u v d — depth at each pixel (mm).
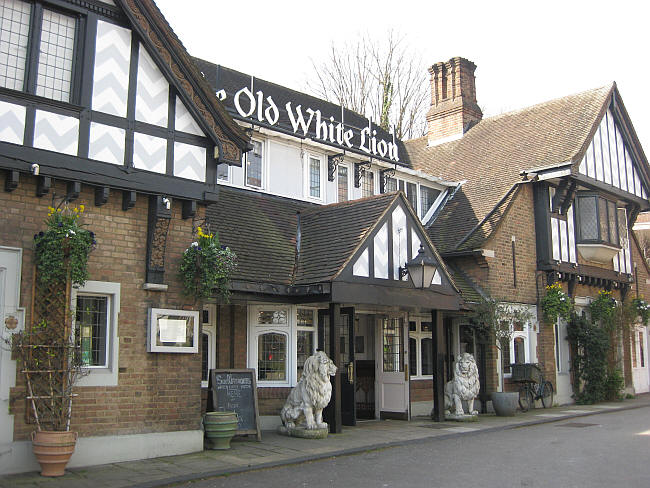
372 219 11578
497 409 14102
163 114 9234
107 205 8711
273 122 13930
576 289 18406
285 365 11953
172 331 9070
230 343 11352
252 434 10156
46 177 7957
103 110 8625
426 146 22484
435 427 12016
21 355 7730
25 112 7922
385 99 28969
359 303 10984
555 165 16422
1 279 7715
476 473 7852
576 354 17844
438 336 12836
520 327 16141
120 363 8586
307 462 8594
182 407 9117
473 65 22516
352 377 11938
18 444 7617
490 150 19453
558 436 11031
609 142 19188
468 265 15594
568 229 17812
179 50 9359
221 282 9453
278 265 11367
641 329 22562
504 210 16031
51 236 7746
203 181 9531
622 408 16109
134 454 8508
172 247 9312
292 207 13984
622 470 7980
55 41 8445
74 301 8297
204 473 7676
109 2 8875
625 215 20984
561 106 19500
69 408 7832
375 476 7691
